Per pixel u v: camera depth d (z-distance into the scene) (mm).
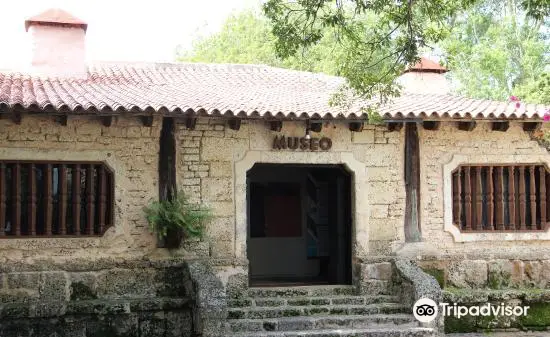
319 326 11891
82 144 12094
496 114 12953
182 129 12633
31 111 11070
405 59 11289
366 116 12422
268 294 12867
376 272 13219
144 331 11750
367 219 13359
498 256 13703
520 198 13922
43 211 11906
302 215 17078
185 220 12164
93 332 11562
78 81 14320
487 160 13828
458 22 27469
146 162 12414
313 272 16969
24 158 11773
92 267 11953
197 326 11250
